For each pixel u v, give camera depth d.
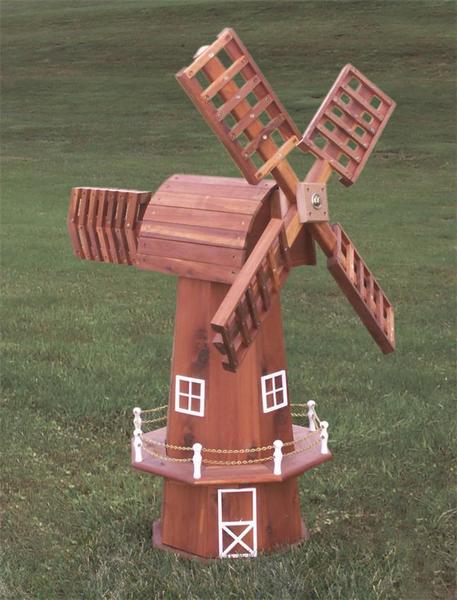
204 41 55.88
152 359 12.34
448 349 13.09
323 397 11.02
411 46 51.38
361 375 11.86
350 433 9.94
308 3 59.84
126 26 60.22
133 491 8.84
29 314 14.80
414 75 47.62
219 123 6.38
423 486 8.88
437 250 21.20
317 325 14.59
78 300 15.95
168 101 46.28
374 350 13.04
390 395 10.96
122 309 15.34
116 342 13.20
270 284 6.70
